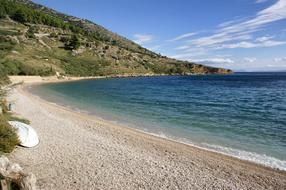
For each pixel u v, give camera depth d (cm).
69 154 1299
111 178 1052
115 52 15588
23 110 2462
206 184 1055
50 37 14175
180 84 7988
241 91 5609
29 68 8694
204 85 7550
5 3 16325
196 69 18538
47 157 1238
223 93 5125
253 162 1333
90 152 1346
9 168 827
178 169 1194
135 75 13925
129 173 1112
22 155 1235
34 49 11625
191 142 1678
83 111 2773
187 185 1035
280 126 2120
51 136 1600
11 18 15625
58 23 17212
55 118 2203
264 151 1510
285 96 4538
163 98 4147
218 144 1642
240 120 2362
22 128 1444
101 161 1230
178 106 3234
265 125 2159
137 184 1016
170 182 1052
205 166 1252
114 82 8862
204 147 1578
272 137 1802
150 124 2178
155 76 14825
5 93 3212
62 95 4372
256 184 1080
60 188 941
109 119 2370
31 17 16150
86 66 12238
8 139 1220
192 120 2350
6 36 11425
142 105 3294
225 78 12538
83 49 14012
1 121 1279
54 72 9744
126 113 2691
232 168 1242
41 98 3788
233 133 1905
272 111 2873
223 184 1064
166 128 2042
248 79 11325
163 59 18800
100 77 11981
